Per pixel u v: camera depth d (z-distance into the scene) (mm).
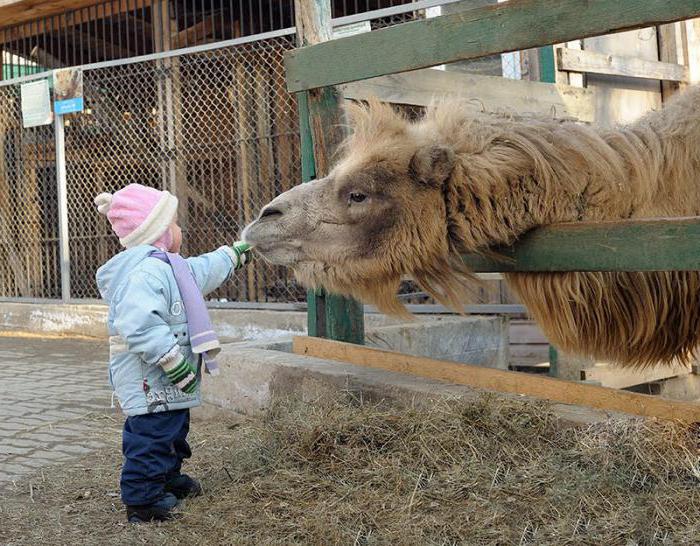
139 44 14492
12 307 12430
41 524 4152
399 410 4668
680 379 7719
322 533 3605
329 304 6301
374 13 8148
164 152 11148
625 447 3846
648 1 3816
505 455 4051
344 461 4238
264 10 12562
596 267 4184
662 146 4441
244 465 4523
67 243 11969
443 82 6637
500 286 8711
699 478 3582
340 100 5984
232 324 10375
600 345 4684
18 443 5797
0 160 12844
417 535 3498
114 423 6340
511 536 3420
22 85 11977
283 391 5645
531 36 4250
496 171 4391
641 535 3316
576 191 4375
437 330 7621
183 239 11266
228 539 3697
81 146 12211
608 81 8453
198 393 4281
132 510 4098
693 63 9055
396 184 4551
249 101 10773
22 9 12344
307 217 4734
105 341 11273
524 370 9000
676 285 4477
